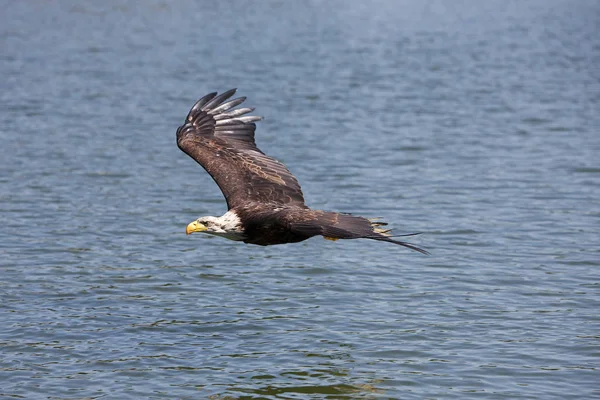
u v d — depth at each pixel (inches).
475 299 539.5
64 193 770.8
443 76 1380.4
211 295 552.1
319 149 932.0
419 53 1588.3
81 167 856.9
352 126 1045.2
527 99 1219.9
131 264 604.4
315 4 2235.5
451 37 1786.4
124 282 571.8
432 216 708.7
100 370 448.8
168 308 531.5
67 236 659.4
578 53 1628.9
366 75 1375.5
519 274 581.3
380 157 901.2
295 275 584.7
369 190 782.5
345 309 526.6
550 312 518.9
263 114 1103.6
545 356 460.8
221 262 611.5
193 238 662.5
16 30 1745.8
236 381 435.5
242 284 569.9
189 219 708.0
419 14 2121.1
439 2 2345.0
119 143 956.0
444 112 1130.7
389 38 1755.7
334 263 606.9
